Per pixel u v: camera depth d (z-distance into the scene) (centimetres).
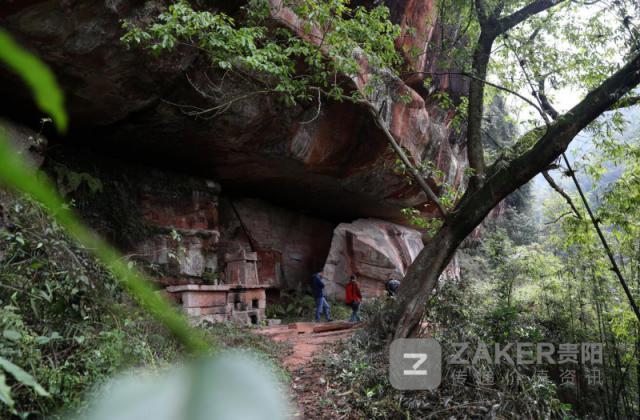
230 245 1476
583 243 994
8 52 20
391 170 1458
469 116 983
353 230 1617
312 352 788
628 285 1087
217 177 1322
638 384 1054
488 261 2091
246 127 1066
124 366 320
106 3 710
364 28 804
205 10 824
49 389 292
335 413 563
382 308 877
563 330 1009
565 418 675
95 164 1051
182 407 21
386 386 629
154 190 1152
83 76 783
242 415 21
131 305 322
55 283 352
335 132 1229
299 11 787
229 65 707
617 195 928
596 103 806
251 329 968
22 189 23
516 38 1012
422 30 1341
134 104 881
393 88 1255
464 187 1925
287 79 777
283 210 1697
